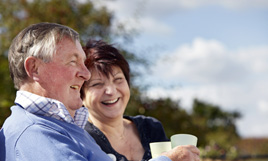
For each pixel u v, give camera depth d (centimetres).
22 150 180
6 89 586
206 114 1812
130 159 278
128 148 281
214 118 1873
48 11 662
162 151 221
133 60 659
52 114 197
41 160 175
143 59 672
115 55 278
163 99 677
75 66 205
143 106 653
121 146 279
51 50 196
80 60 208
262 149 1722
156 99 673
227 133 1789
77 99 209
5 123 199
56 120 196
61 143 181
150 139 290
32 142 180
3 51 644
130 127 294
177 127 705
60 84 199
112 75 274
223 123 1930
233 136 1841
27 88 201
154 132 294
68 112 201
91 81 274
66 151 178
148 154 279
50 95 199
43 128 184
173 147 215
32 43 197
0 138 193
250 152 1709
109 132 278
